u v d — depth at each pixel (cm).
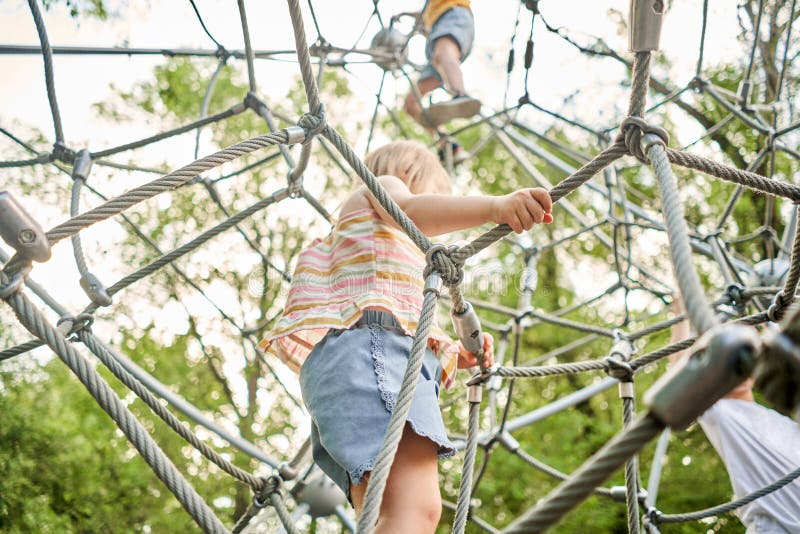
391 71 669
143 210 1370
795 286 264
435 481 229
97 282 316
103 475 1191
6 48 470
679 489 1269
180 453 1318
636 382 1412
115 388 1288
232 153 213
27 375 1145
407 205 258
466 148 1547
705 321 124
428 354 257
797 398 112
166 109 1354
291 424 1398
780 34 789
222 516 1295
